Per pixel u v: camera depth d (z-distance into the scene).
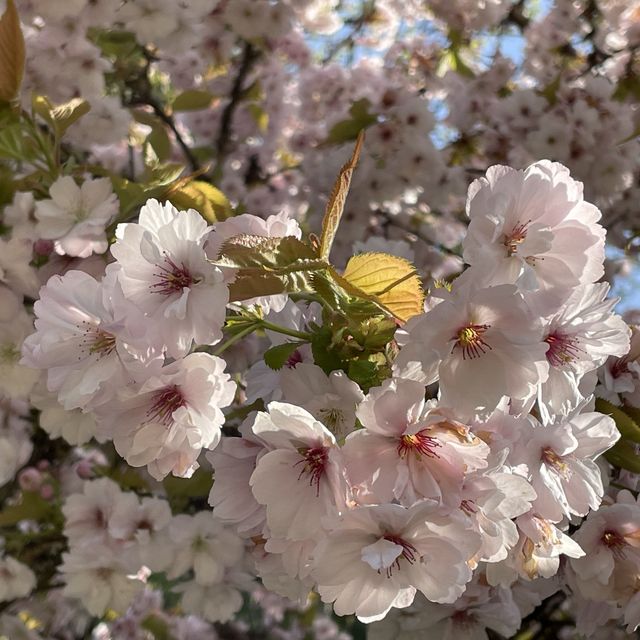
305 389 0.25
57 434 0.46
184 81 0.81
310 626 0.83
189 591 0.47
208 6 0.63
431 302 0.24
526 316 0.22
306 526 0.23
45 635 0.56
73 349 0.24
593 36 0.81
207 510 0.46
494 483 0.22
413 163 0.71
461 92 0.79
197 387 0.24
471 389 0.23
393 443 0.23
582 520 0.34
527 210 0.24
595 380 0.28
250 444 0.27
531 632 0.55
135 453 0.24
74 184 0.42
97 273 0.43
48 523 0.51
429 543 0.22
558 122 0.69
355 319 0.25
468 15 0.81
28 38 0.58
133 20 0.62
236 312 0.28
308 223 0.74
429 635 0.39
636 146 0.70
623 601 0.33
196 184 0.40
